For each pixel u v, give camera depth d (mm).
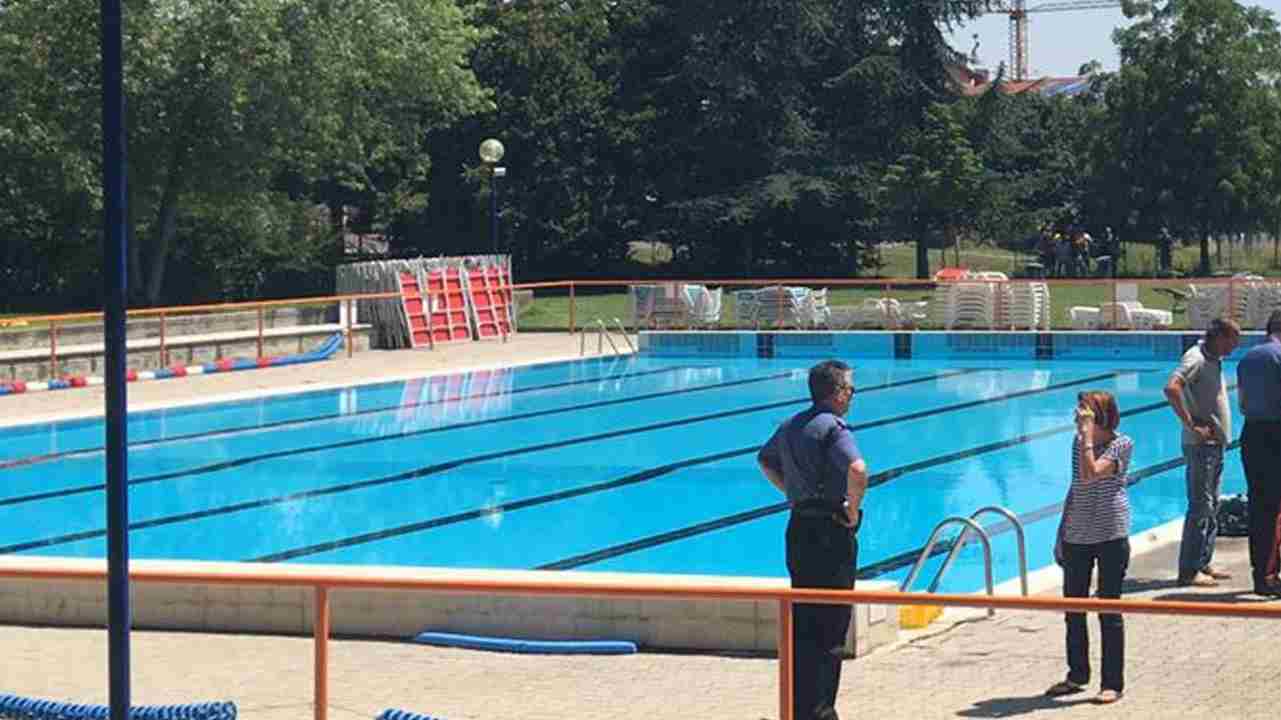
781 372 29641
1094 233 53594
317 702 7816
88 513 17375
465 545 15633
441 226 53469
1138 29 52500
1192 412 11742
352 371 28641
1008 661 9656
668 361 31656
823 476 8289
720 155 54000
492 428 22953
